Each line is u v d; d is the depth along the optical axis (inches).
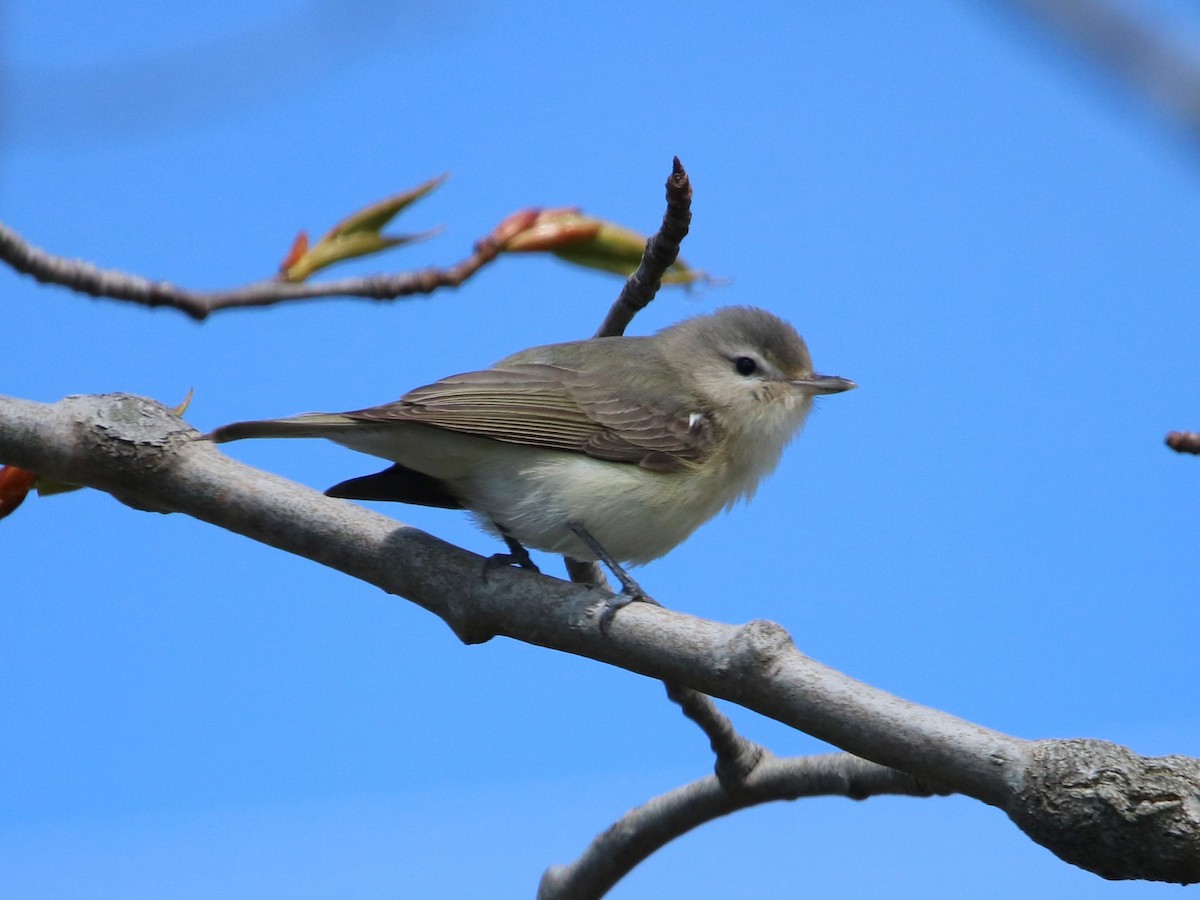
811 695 288.4
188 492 356.8
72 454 349.1
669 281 396.8
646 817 412.8
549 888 432.8
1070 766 261.7
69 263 282.5
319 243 325.1
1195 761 262.1
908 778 360.8
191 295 292.8
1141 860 255.8
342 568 358.3
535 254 346.6
